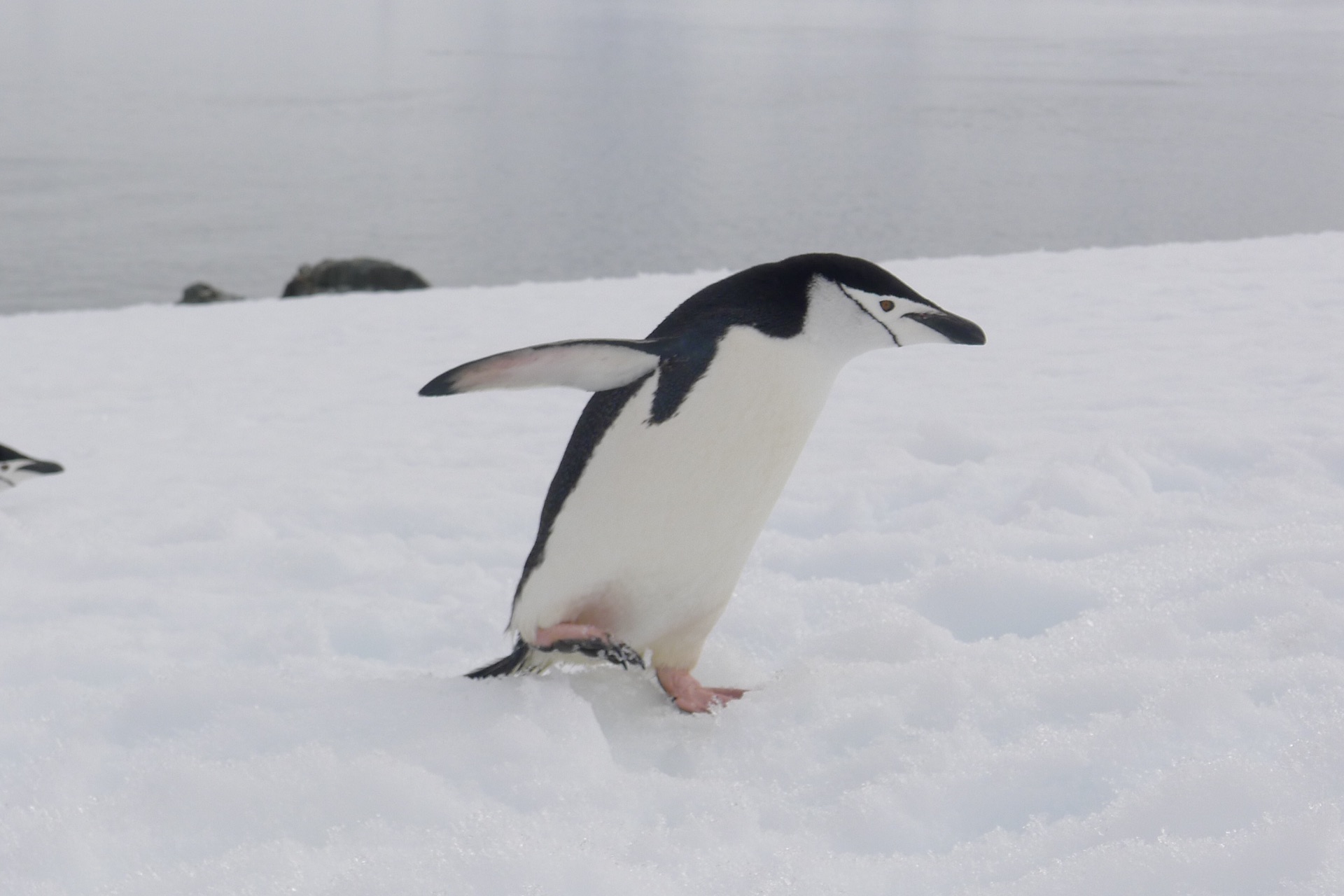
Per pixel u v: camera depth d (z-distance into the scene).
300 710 2.72
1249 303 8.45
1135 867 1.94
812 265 2.66
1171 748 2.36
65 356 9.87
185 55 101.25
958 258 12.38
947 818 2.27
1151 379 6.28
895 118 60.78
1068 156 47.91
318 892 2.01
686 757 2.66
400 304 11.82
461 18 192.38
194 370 9.07
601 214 37.34
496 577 4.16
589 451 2.72
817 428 5.93
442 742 2.54
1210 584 3.29
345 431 6.77
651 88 78.50
